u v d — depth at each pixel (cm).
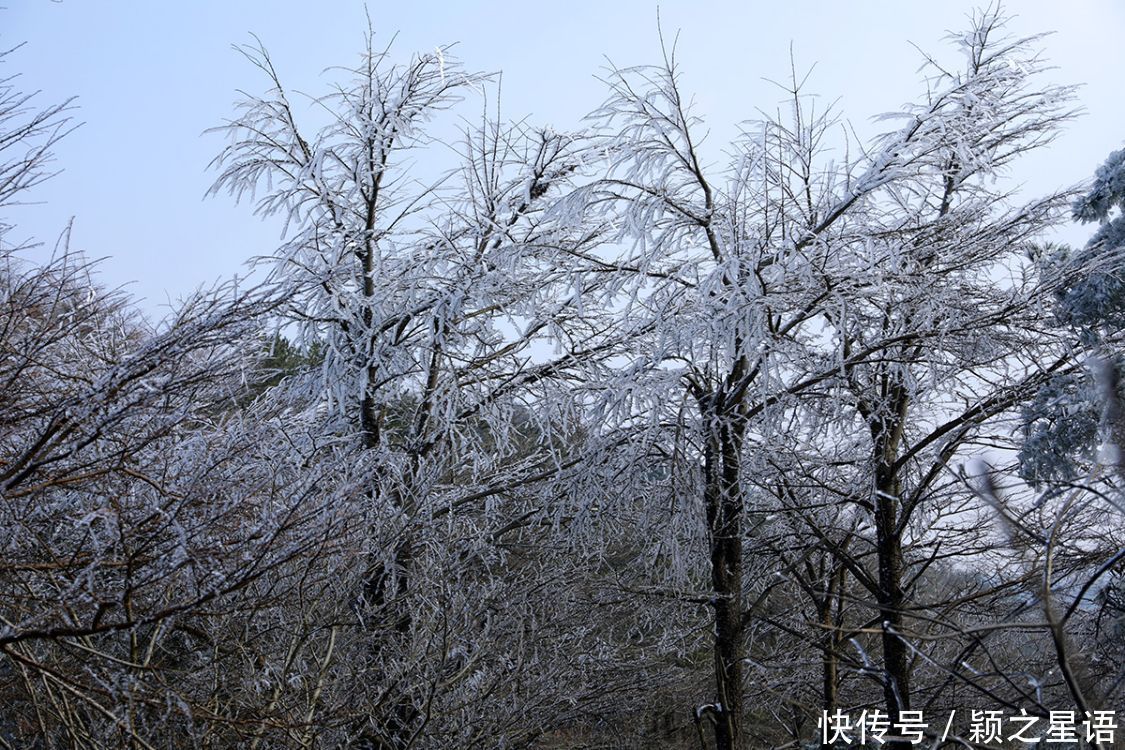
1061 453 908
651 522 1191
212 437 825
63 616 604
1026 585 975
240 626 857
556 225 1285
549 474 1262
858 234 1102
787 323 1143
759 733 1670
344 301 1267
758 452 1162
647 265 1173
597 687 1300
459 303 1262
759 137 1177
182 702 644
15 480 631
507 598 1212
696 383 1172
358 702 952
